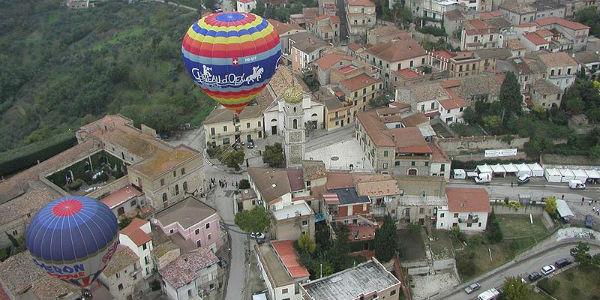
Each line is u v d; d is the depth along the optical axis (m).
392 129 137.88
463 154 140.00
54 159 140.75
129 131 146.12
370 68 168.25
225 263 116.62
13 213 119.94
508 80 143.75
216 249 119.88
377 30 190.12
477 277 114.31
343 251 110.19
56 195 127.31
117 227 93.69
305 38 190.00
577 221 122.31
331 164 138.38
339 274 107.50
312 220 115.56
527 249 118.50
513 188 132.88
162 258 107.12
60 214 87.94
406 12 198.50
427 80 163.62
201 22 106.00
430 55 175.75
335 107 154.62
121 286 105.44
